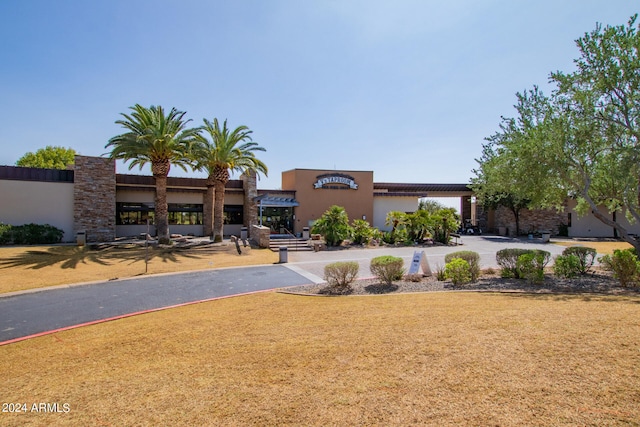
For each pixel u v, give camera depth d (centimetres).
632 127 1126
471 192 3962
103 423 369
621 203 1455
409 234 2802
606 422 306
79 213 2517
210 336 674
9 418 394
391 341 551
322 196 3350
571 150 1165
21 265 1667
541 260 1122
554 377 391
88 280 1416
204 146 2519
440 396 370
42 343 736
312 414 355
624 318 593
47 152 4891
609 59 1110
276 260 1919
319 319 750
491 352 473
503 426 311
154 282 1377
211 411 377
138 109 2264
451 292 994
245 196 3241
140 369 523
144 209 2997
